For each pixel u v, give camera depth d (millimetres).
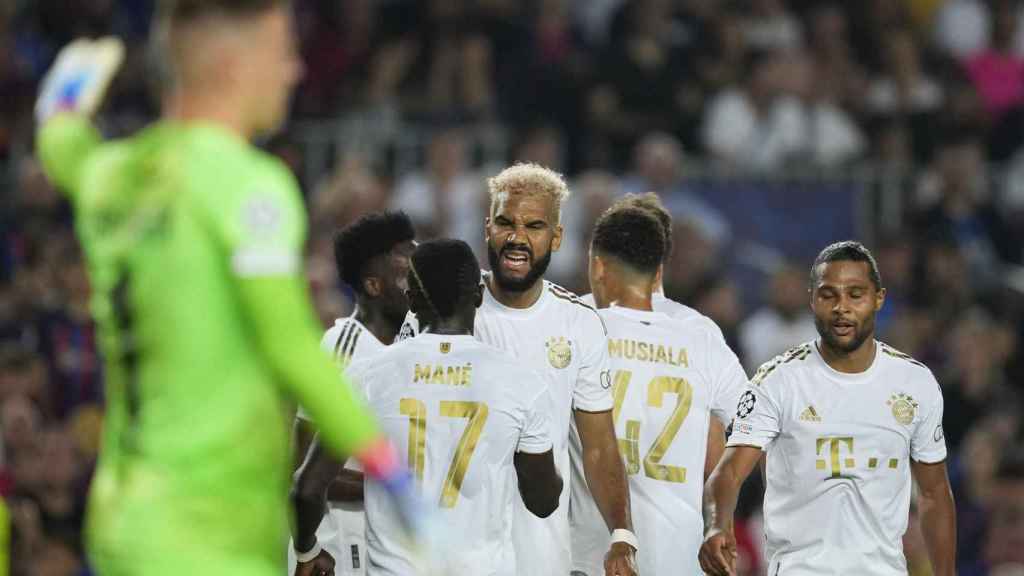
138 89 46781
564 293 21453
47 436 35250
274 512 11438
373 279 21797
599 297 22875
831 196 46750
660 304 23188
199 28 11234
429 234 44469
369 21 51281
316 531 21250
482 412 18906
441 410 18938
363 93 49750
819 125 50781
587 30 53531
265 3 11328
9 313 39812
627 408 22016
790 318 43531
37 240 40906
